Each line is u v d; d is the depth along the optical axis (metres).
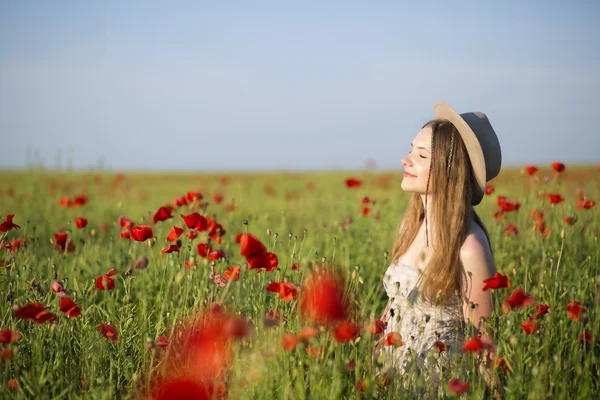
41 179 8.48
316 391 2.01
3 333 2.08
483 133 2.76
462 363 2.32
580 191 5.30
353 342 2.22
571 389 2.26
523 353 2.28
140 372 2.49
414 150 2.75
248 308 2.75
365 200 5.86
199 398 1.53
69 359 2.56
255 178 26.17
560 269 4.02
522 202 5.23
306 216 8.10
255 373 1.90
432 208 2.63
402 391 2.21
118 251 4.52
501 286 2.15
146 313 2.89
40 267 3.84
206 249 2.90
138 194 12.16
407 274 2.71
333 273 2.13
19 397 2.04
